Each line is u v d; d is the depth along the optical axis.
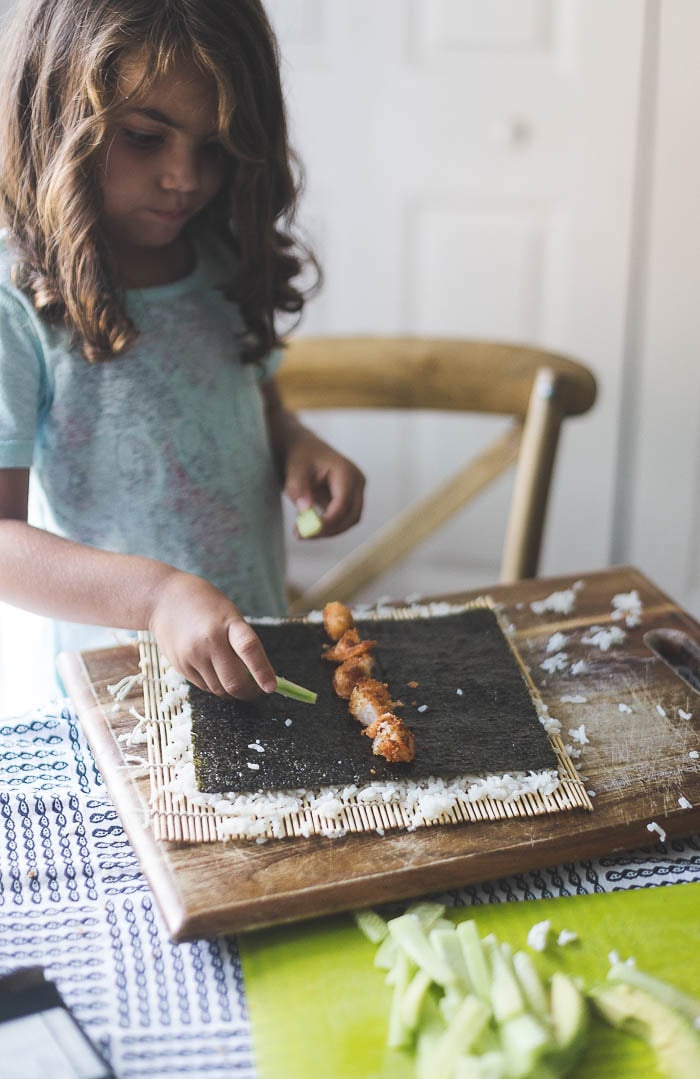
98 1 0.88
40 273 0.97
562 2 1.76
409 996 0.63
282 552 1.24
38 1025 0.61
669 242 1.87
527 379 1.30
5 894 0.72
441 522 1.35
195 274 1.12
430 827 0.75
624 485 2.07
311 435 1.21
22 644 1.15
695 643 0.97
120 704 0.85
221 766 0.78
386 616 0.99
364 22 1.82
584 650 0.95
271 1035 0.62
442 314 2.01
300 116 1.91
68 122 0.91
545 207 1.89
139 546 1.09
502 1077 0.58
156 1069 0.60
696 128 1.78
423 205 1.94
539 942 0.68
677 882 0.74
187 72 0.88
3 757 0.84
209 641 0.81
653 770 0.81
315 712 0.85
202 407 1.10
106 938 0.68
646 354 1.96
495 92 1.83
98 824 0.78
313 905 0.69
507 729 0.83
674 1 1.71
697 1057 0.60
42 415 1.03
